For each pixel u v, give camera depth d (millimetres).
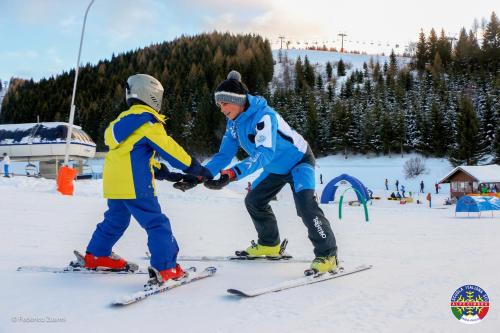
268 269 3514
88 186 15562
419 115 57344
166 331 1953
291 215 9953
